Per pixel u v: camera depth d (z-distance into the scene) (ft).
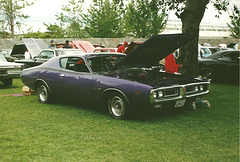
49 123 17.97
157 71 22.66
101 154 12.78
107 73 20.04
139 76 19.72
